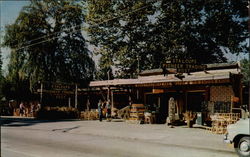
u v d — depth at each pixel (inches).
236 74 773.3
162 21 1486.2
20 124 981.8
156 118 926.4
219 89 854.5
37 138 632.4
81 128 810.8
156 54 1493.6
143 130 738.2
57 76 1588.3
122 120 1064.8
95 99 1505.9
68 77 1594.5
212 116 709.9
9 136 663.1
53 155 428.1
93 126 853.2
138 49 1502.2
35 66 1539.1
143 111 954.7
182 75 836.0
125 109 1059.9
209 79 775.1
